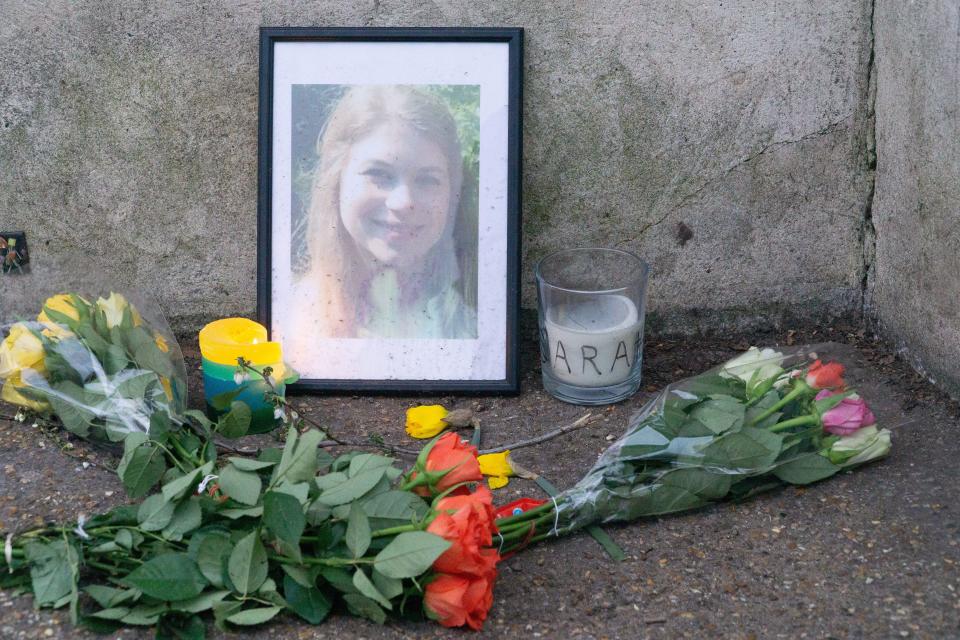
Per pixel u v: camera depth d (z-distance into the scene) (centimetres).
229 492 172
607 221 255
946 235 224
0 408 226
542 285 234
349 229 240
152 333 222
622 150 250
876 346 254
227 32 243
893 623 168
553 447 221
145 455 185
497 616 171
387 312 241
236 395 217
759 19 242
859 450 200
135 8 241
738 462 190
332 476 176
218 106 248
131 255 259
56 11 241
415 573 153
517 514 186
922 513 194
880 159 249
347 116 239
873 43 245
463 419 223
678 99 247
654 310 263
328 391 240
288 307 241
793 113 249
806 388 199
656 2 240
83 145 250
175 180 253
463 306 240
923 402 228
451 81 238
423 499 175
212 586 166
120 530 174
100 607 170
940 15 219
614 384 235
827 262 260
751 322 265
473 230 239
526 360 257
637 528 193
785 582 178
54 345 207
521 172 239
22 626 167
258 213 240
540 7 240
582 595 176
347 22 242
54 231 257
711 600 175
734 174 253
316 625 167
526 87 245
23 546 173
